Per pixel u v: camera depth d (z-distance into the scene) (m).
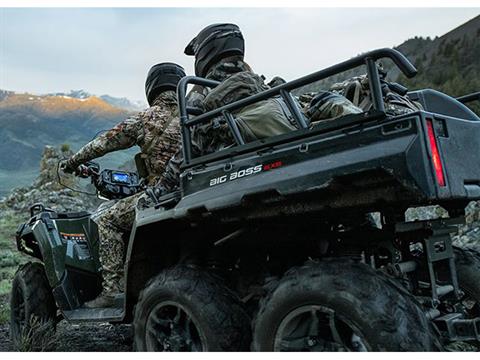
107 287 4.12
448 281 3.13
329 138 2.50
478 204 12.30
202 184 3.01
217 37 3.68
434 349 2.36
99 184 4.62
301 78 2.63
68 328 5.67
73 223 4.68
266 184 2.64
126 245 4.17
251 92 3.22
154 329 3.19
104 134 4.15
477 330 2.69
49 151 32.22
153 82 4.25
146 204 3.54
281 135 2.68
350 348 2.47
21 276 4.68
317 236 3.17
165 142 4.09
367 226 3.16
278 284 2.63
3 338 5.33
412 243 3.16
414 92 3.60
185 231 3.57
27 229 4.75
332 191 2.47
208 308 2.94
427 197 2.21
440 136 2.43
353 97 3.36
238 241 3.32
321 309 2.44
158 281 3.16
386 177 2.29
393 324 2.27
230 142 3.20
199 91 3.79
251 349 2.71
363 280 2.38
